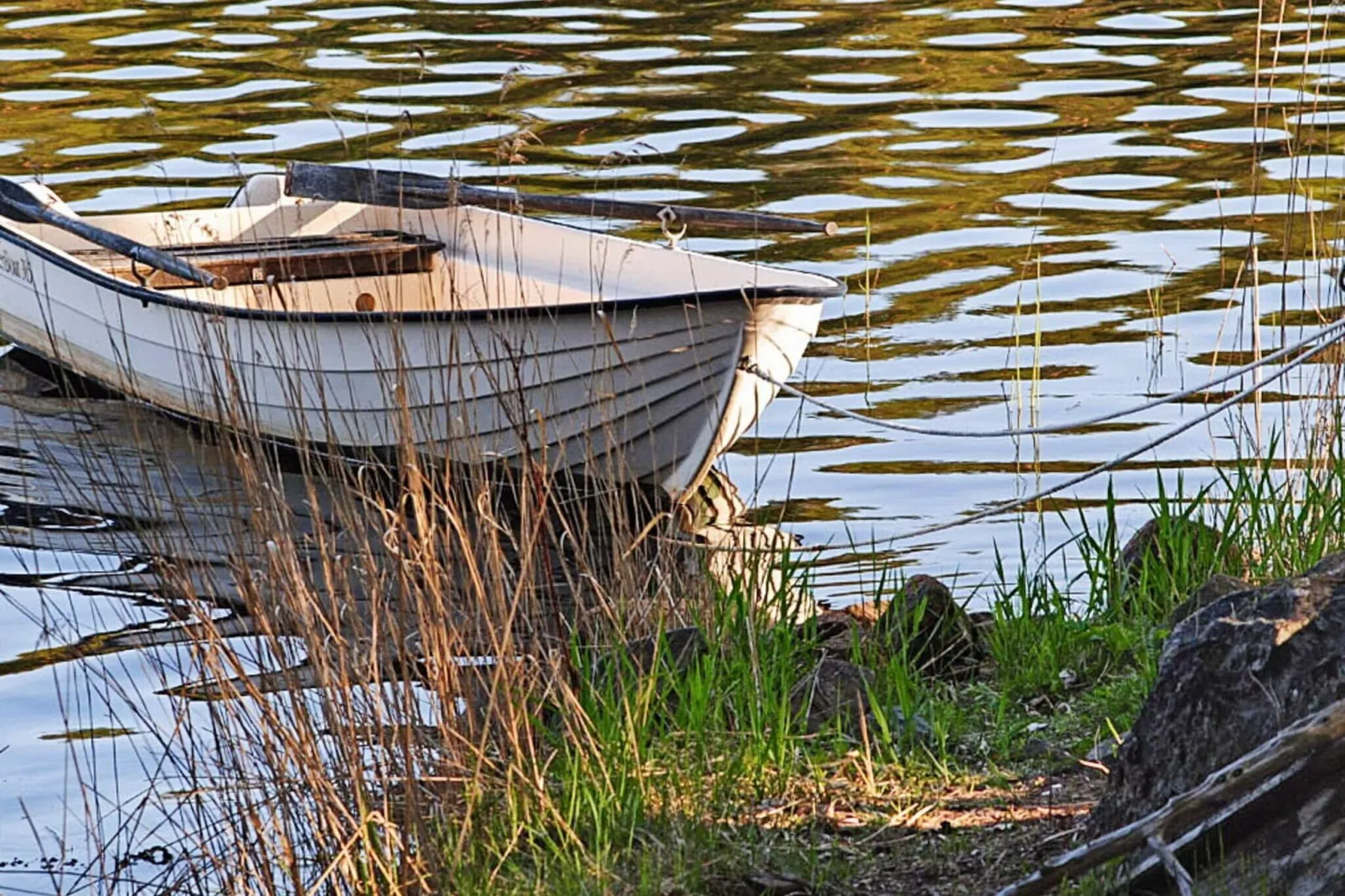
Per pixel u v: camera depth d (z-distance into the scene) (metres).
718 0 63.59
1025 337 32.66
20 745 19.19
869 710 17.06
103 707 20.00
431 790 15.68
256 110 49.88
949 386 30.48
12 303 33.00
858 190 42.25
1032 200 41.19
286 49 57.00
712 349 25.81
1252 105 48.31
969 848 14.23
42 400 31.47
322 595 19.53
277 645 15.49
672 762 15.78
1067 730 16.64
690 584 20.33
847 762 15.98
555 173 43.59
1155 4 61.56
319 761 14.82
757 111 49.25
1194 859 11.95
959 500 26.05
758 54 56.03
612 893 13.80
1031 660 18.30
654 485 27.12
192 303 27.45
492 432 26.27
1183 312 33.50
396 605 18.47
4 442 29.08
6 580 23.47
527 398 26.39
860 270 36.75
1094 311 33.84
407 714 15.20
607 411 25.30
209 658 15.82
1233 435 27.12
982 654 19.08
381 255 32.03
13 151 46.00
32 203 31.06
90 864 15.92
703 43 57.31
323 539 17.44
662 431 26.58
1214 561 19.52
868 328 32.75
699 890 13.76
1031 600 19.31
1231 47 54.78
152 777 18.14
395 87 51.97
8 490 26.70
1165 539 20.03
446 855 14.68
